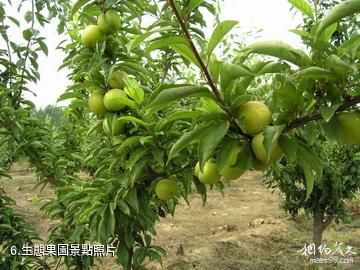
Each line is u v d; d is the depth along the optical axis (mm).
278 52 1552
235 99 1543
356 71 1394
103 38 2822
